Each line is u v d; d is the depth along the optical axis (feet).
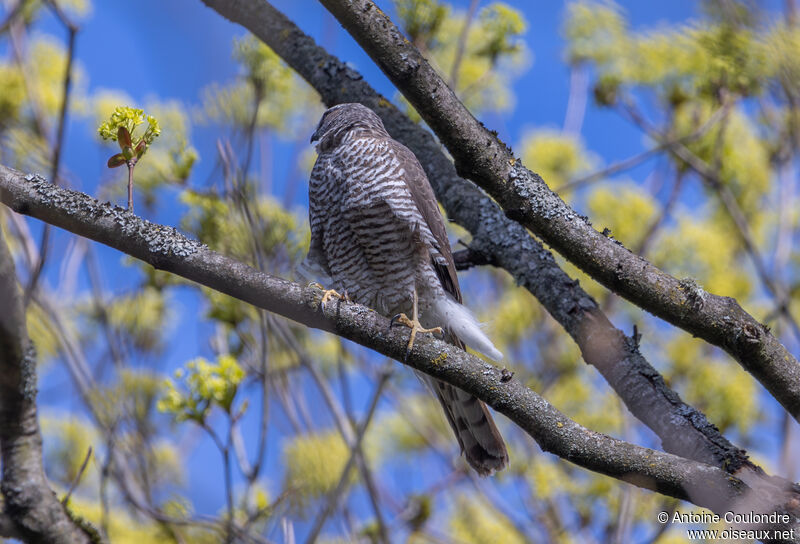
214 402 26.32
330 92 32.65
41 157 33.81
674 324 21.93
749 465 21.70
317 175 30.50
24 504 20.06
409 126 32.71
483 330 29.66
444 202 31.07
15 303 19.81
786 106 34.32
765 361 21.09
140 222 20.07
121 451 28.12
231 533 24.52
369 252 29.86
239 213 28.32
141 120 20.07
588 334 26.00
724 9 29.17
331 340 40.32
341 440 32.48
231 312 30.68
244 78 30.60
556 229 21.75
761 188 39.96
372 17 20.74
